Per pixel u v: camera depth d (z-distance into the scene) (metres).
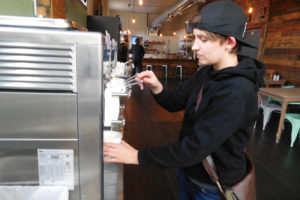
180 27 13.02
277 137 2.80
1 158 0.50
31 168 0.51
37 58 0.44
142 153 0.66
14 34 0.43
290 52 4.28
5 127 0.48
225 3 0.60
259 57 5.29
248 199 0.72
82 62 0.45
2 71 0.45
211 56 0.65
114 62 2.48
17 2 0.86
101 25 3.23
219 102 0.62
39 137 0.49
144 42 11.91
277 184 1.92
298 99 2.70
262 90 3.09
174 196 1.75
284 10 4.45
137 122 3.42
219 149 0.69
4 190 0.51
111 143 0.68
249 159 0.84
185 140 0.63
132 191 1.79
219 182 0.72
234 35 0.60
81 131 0.49
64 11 1.70
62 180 0.53
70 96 0.47
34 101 0.47
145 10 12.77
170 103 0.99
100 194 0.55
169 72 9.19
